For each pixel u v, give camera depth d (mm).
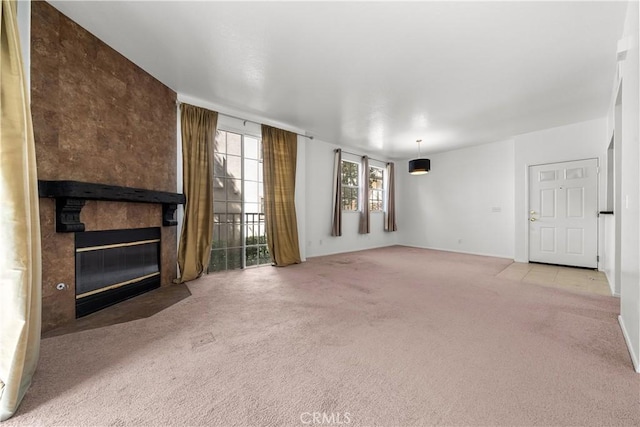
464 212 6488
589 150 4461
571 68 2902
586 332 2121
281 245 4770
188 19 2219
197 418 1242
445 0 1977
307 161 5699
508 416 1252
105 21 2270
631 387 1451
